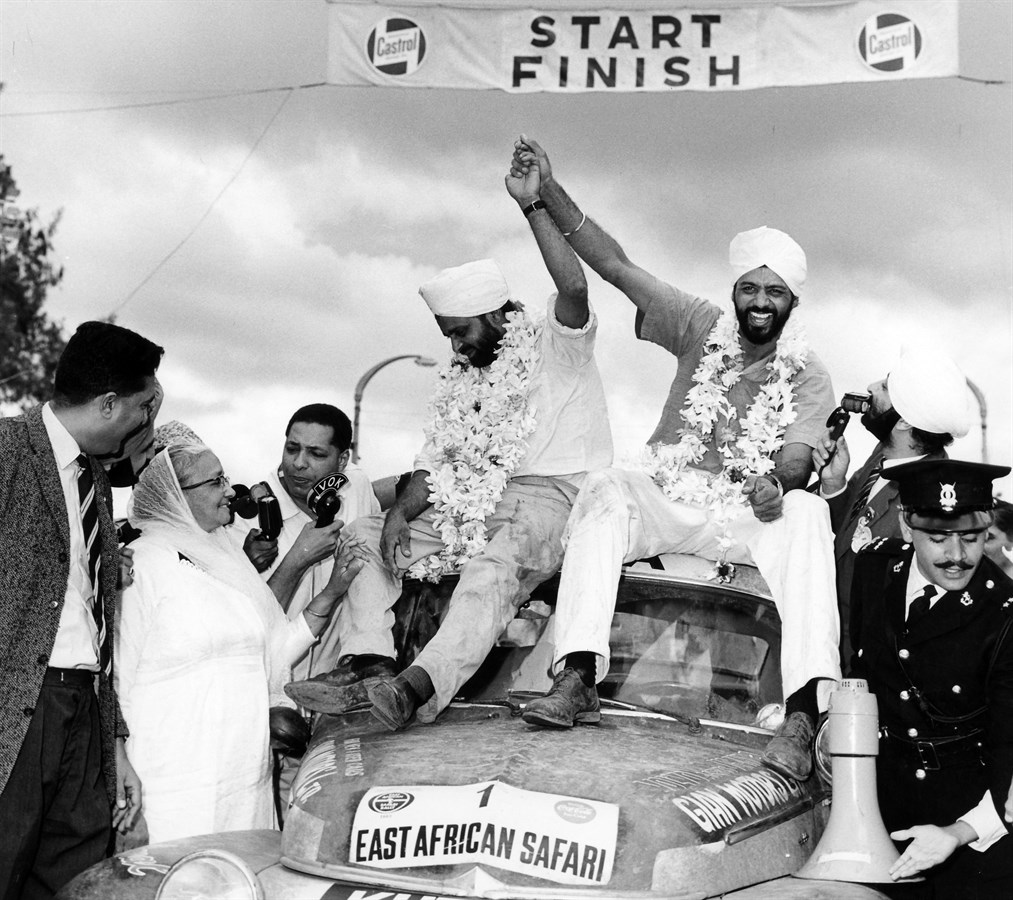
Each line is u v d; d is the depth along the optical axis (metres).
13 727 3.83
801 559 4.37
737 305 5.00
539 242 4.82
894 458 5.04
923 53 7.50
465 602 4.42
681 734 4.16
